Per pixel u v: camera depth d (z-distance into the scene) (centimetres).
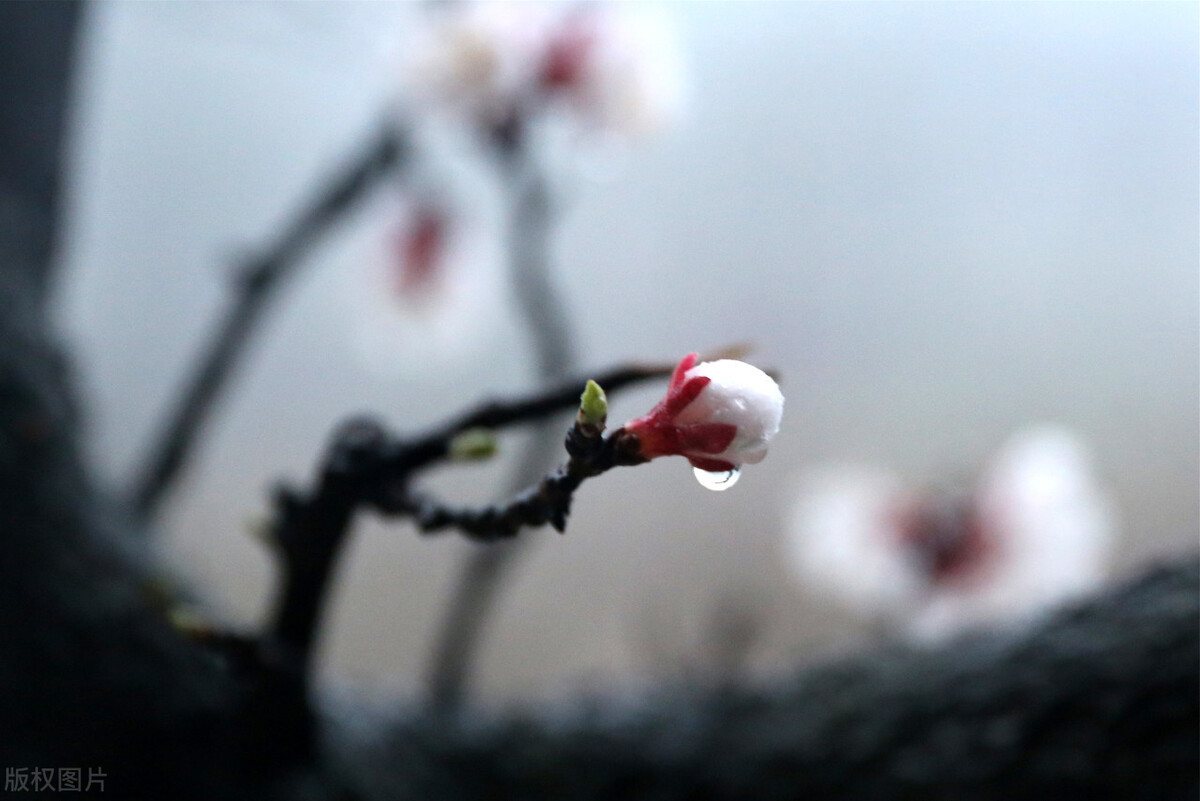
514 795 48
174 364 170
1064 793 41
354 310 83
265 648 42
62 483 46
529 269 65
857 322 185
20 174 58
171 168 171
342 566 43
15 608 44
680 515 171
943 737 43
